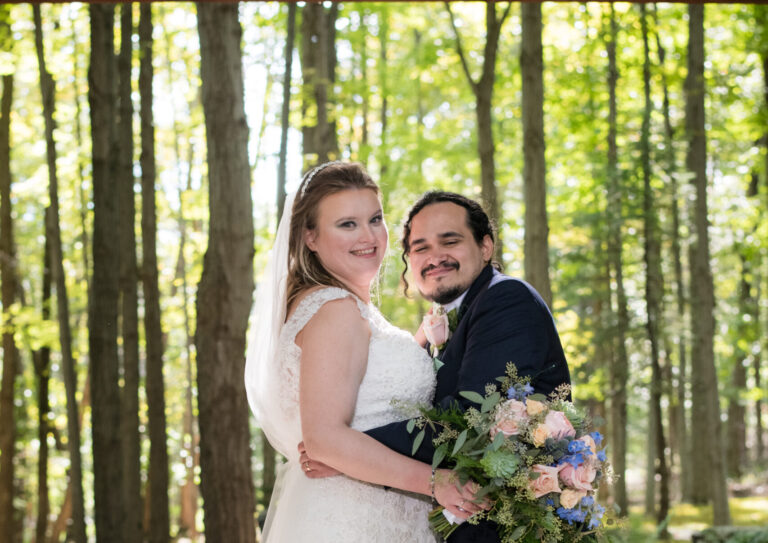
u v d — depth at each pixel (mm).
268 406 3072
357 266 2930
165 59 14992
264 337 3154
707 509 14516
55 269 8344
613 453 13883
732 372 19734
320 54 9945
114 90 8758
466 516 2670
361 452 2648
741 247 15055
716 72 13461
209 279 5691
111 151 8812
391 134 14039
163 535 9648
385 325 3053
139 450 9352
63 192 12867
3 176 12234
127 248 9477
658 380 12609
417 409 2762
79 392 17328
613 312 13336
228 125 5707
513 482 2531
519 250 16438
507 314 2955
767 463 22062
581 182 14828
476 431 2645
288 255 3008
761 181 17266
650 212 12477
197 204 12742
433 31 14320
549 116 15492
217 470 5660
